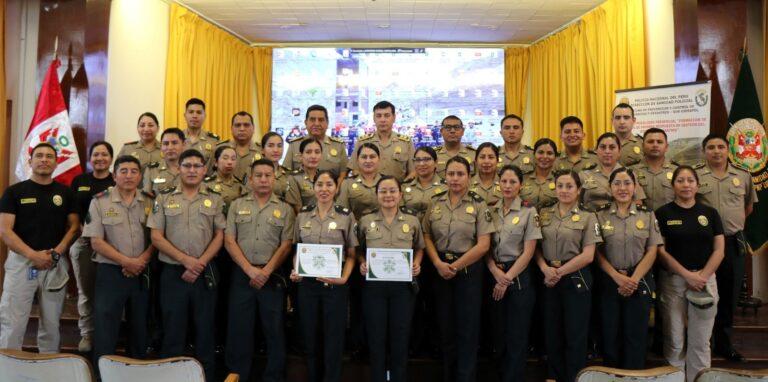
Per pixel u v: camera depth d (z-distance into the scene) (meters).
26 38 5.31
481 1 6.31
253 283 3.18
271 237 3.27
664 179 3.66
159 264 3.41
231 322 3.23
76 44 5.06
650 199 3.68
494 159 3.71
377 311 3.17
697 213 3.26
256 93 8.09
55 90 4.68
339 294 3.19
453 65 7.94
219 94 7.21
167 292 3.18
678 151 4.36
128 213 3.25
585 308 3.13
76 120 5.04
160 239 3.16
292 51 8.00
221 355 3.55
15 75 5.27
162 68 6.21
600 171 3.69
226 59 7.41
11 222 3.30
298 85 7.99
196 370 2.03
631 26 5.78
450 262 3.24
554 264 3.20
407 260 3.08
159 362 2.03
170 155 3.73
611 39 6.11
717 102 4.55
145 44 5.88
